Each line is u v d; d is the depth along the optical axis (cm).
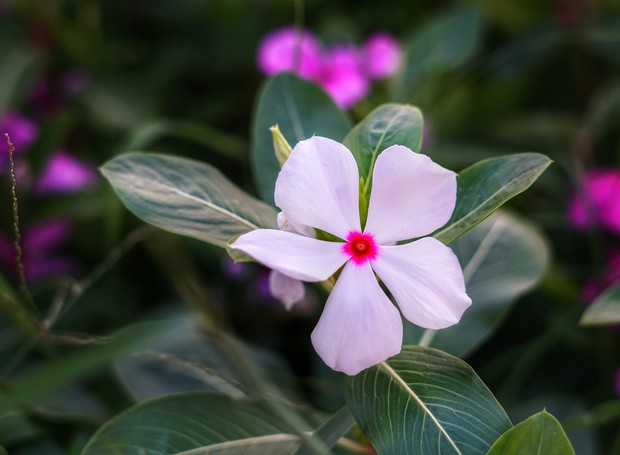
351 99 49
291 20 59
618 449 38
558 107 58
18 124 49
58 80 56
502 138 53
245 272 48
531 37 56
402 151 29
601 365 42
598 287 43
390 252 29
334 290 29
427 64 50
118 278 47
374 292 29
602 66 58
